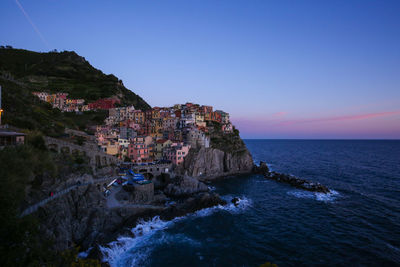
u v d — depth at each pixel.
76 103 155.62
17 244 22.69
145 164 92.38
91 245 42.28
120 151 97.25
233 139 134.12
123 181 71.94
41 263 24.72
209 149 108.88
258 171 120.00
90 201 49.78
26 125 60.78
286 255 42.22
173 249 43.84
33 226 24.22
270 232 51.44
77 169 55.66
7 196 24.94
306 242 46.84
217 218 59.12
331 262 39.84
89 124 129.12
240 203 70.62
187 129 115.31
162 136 127.38
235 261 40.31
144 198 63.88
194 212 62.41
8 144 44.53
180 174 87.56
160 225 54.03
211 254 42.41
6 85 81.06
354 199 74.56
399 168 134.50
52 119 80.56
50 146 57.81
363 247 44.47
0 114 53.44
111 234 47.44
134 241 46.38
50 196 42.00
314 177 109.06
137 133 129.12
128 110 151.75
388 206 67.50
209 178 102.62
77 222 44.84
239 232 51.38
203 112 151.00
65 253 26.75
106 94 179.88
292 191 85.00
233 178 107.56
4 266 20.48
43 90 157.12
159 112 147.75
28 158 39.56
